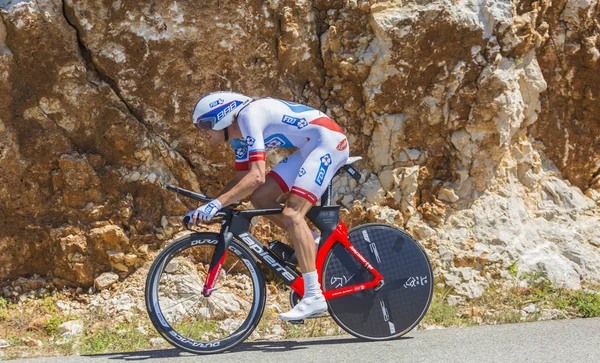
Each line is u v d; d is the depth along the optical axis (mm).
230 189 5176
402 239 5543
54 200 6895
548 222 8164
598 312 6668
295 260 5336
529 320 6566
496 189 7938
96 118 6973
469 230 7652
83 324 6391
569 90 8578
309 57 7551
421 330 5867
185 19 6992
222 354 4977
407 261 5531
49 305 6668
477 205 7789
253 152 4969
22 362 4867
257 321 5180
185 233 7160
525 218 7949
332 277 5352
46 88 6797
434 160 7789
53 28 6707
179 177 7254
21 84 6750
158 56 6996
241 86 7316
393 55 7414
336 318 5336
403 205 7602
